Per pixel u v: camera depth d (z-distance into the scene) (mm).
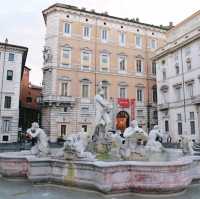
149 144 14086
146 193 8664
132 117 49688
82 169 9266
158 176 8602
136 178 8781
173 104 47375
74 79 48281
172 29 52188
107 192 8414
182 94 45875
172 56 49281
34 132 11914
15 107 42344
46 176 10125
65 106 46125
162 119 50562
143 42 56406
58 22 48625
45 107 46656
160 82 51906
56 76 46844
